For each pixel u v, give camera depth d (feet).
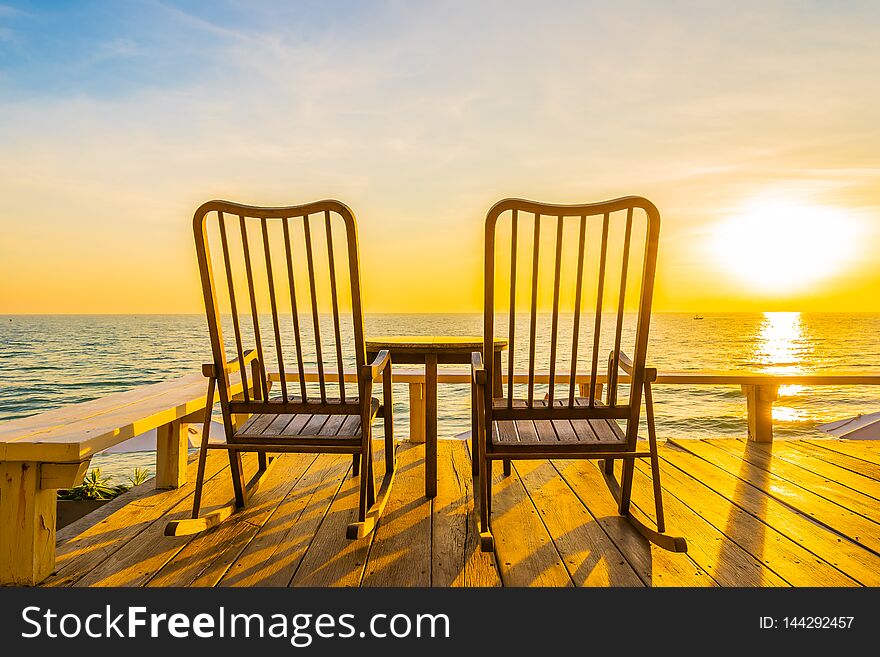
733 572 5.74
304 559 6.07
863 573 5.72
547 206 5.69
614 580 5.57
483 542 5.98
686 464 9.82
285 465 9.86
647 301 6.00
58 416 6.55
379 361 6.75
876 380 10.69
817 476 9.11
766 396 11.37
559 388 13.05
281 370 6.55
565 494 8.23
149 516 7.39
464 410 52.37
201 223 6.14
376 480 8.98
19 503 5.47
